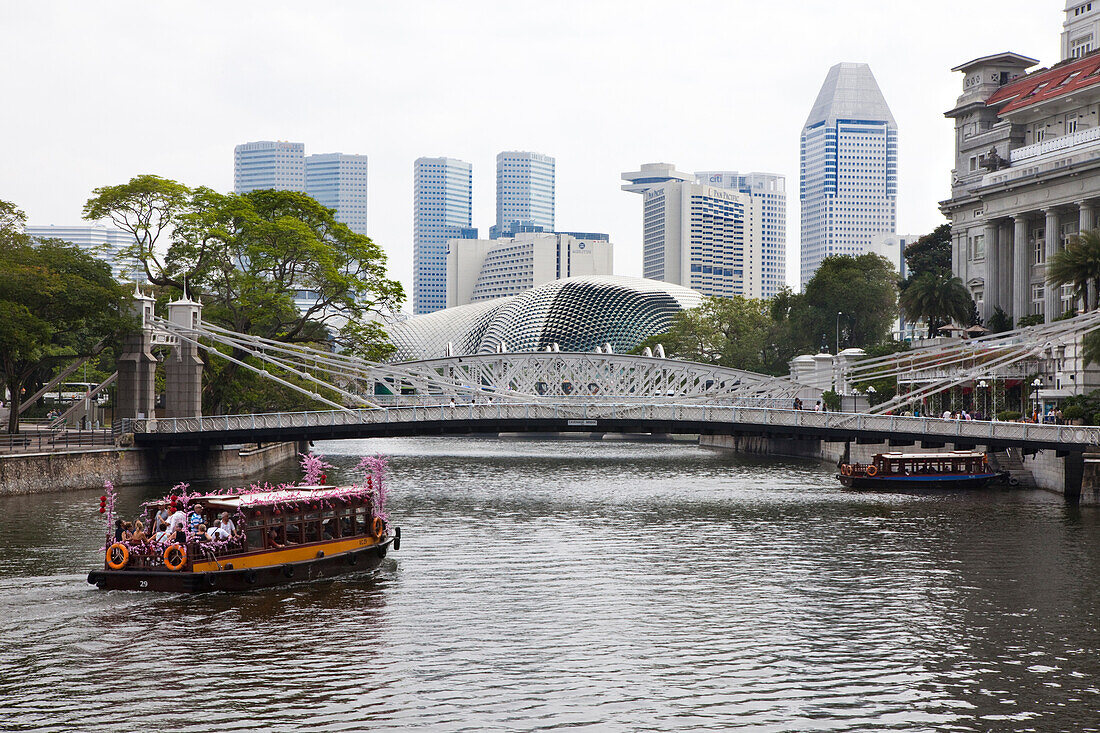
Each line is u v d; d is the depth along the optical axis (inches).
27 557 1935.3
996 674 1327.5
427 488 3312.0
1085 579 1860.2
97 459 3053.6
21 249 3390.7
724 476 3794.3
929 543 2220.7
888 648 1433.3
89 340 4788.4
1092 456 3006.9
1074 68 5329.7
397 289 4143.7
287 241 3831.2
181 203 3902.6
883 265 6102.4
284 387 4092.0
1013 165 5413.4
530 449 5777.6
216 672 1307.8
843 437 3250.5
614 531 2369.6
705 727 1144.8
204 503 1766.7
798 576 1881.2
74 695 1225.4
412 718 1162.6
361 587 1764.3
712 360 7052.2
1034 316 4581.7
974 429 3048.7
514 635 1478.8
